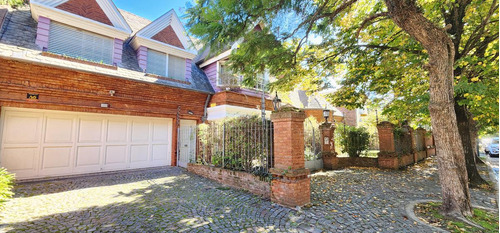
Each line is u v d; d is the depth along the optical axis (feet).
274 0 15.71
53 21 24.72
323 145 35.35
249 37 18.07
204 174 25.85
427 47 14.29
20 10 25.66
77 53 26.07
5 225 11.98
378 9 24.57
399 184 23.17
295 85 30.91
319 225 12.55
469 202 13.82
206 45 17.30
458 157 14.07
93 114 27.45
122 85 27.76
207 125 27.22
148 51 32.76
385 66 25.57
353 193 19.35
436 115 14.48
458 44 23.57
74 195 18.02
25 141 22.88
